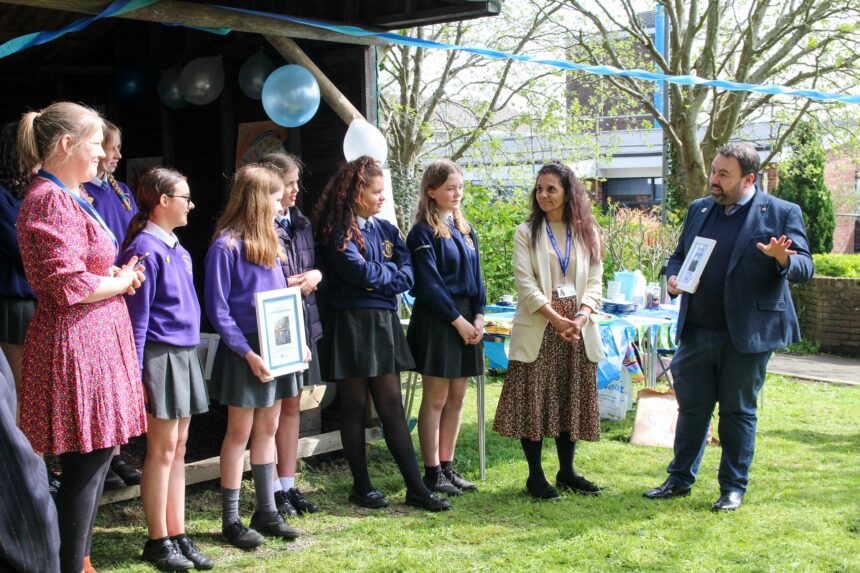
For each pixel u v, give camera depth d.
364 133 4.98
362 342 4.04
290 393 3.78
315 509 4.11
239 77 5.64
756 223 4.09
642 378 7.28
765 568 3.34
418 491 4.19
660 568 3.36
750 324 4.03
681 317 4.27
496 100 13.12
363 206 4.11
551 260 4.25
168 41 6.55
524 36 12.95
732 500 4.10
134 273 2.95
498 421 4.29
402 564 3.41
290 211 4.20
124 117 7.17
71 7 3.91
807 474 4.72
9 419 1.52
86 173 2.83
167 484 3.40
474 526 3.88
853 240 20.86
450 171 4.24
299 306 3.74
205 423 5.59
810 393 7.48
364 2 5.20
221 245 3.62
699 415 4.25
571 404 4.25
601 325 5.25
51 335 2.79
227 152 6.15
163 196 3.31
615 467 4.92
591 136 13.32
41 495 1.54
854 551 3.53
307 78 4.93
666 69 11.73
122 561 3.45
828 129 12.30
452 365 4.26
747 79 11.47
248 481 4.57
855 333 10.20
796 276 3.98
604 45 12.21
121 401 2.90
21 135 2.78
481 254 9.11
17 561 1.50
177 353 3.32
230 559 3.51
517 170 13.10
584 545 3.62
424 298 4.20
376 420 5.21
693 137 11.62
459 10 4.77
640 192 22.16
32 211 2.72
